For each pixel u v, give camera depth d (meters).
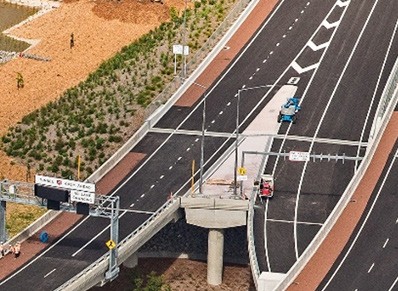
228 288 190.38
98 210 174.25
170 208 186.88
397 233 184.50
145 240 182.00
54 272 174.00
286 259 176.25
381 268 175.38
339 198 195.00
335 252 179.00
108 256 172.88
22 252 180.00
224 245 195.25
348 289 169.75
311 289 169.12
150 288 185.25
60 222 189.38
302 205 192.75
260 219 187.88
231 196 190.00
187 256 197.00
